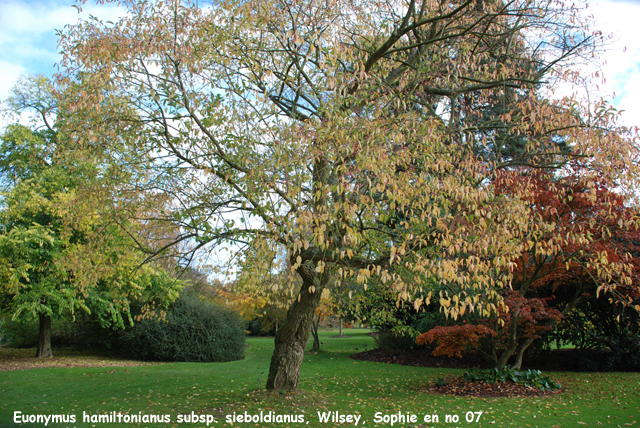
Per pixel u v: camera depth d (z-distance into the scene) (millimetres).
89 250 6898
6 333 19922
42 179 13680
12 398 8289
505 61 8938
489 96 9867
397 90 7039
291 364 7551
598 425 5961
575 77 6957
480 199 5168
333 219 4840
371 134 4941
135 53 5586
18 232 12305
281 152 5086
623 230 8656
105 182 6574
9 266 12359
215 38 5945
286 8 6492
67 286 13617
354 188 5719
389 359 14891
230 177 5871
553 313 9375
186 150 6047
